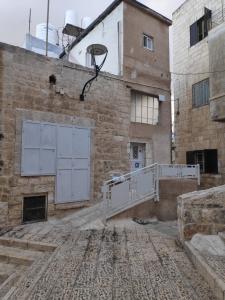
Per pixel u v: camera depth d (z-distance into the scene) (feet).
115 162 34.30
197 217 17.79
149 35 40.32
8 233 22.53
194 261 14.85
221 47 30.45
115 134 34.60
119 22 37.88
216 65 31.04
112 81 34.83
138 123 37.88
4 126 25.29
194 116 45.65
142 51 39.06
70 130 30.14
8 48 26.03
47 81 28.71
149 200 28.35
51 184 28.37
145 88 38.65
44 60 28.60
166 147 40.96
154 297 11.15
